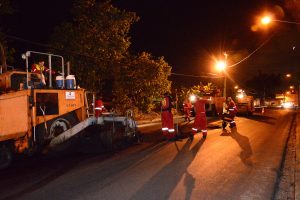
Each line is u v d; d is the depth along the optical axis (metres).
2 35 18.91
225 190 7.01
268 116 31.66
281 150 11.72
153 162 9.62
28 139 9.88
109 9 23.83
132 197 6.52
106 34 23.97
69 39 23.52
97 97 24.48
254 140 14.05
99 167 9.06
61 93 11.05
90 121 11.31
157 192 6.82
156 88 27.66
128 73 25.86
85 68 23.44
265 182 7.64
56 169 8.99
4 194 6.95
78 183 7.54
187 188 7.11
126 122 12.85
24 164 9.87
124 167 9.03
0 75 10.87
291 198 6.64
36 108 10.29
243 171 8.61
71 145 11.45
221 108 32.66
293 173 8.45
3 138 9.33
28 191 7.08
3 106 9.38
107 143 11.70
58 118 11.08
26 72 10.61
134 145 12.80
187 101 24.09
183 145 12.53
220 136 15.17
